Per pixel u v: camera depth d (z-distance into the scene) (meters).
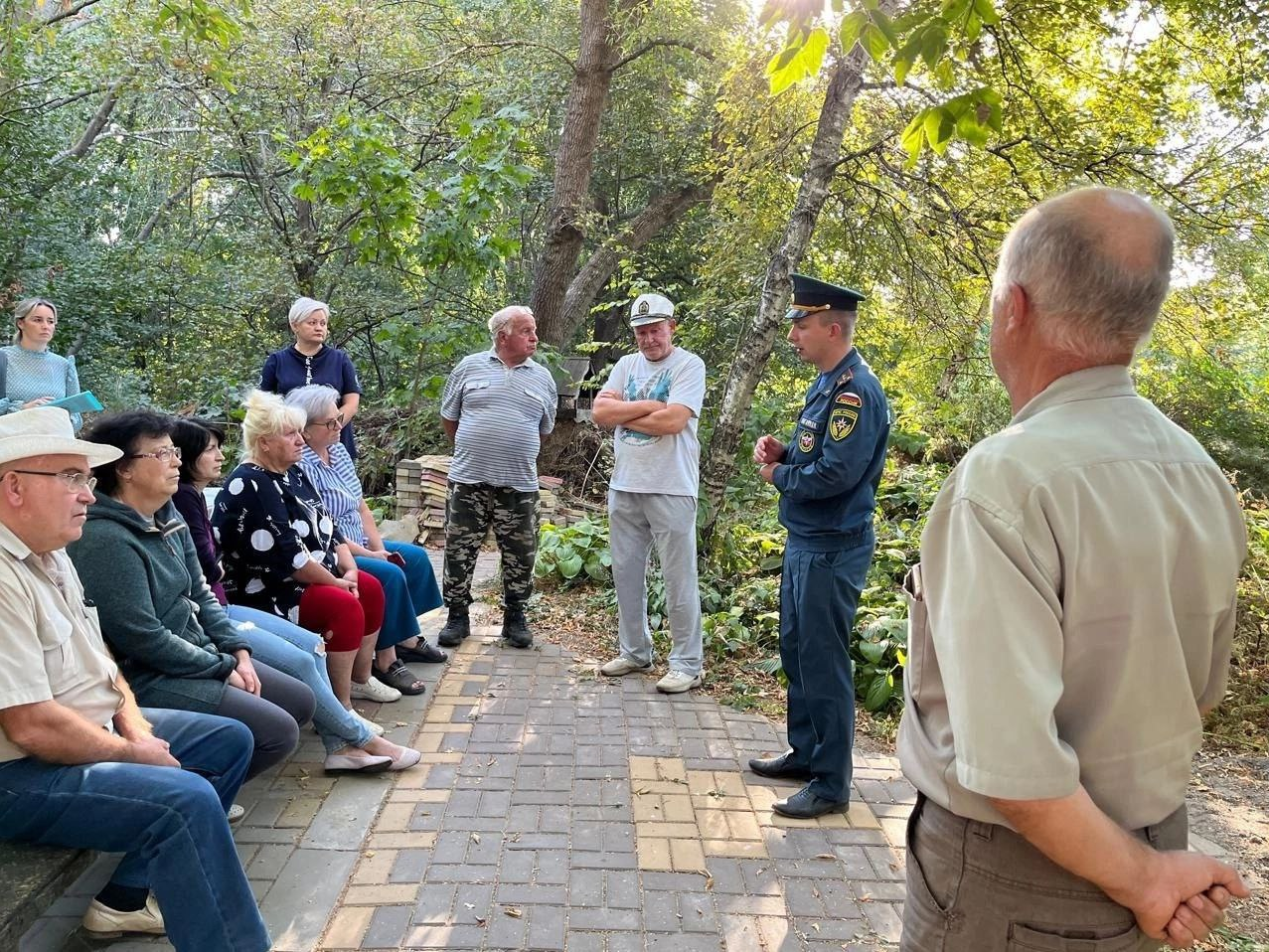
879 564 5.52
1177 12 5.22
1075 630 1.10
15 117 10.46
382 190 7.45
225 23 6.63
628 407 3.96
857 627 4.39
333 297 9.30
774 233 6.61
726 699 4.04
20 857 1.93
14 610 1.91
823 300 2.96
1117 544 1.08
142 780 1.99
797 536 3.03
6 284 10.30
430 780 3.17
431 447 8.48
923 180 5.79
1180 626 1.15
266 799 2.99
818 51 2.41
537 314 9.68
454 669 4.32
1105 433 1.13
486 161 7.71
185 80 9.99
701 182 9.25
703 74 11.04
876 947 2.35
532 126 11.39
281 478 3.46
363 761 3.17
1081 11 5.11
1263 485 10.02
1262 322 7.89
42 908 1.84
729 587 5.21
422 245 7.74
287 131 9.98
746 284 7.25
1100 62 5.81
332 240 9.48
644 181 12.90
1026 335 1.21
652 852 2.76
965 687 1.07
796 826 2.95
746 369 5.05
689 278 13.18
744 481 6.87
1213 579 1.14
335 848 2.70
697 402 4.00
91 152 13.66
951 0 2.25
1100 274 1.11
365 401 9.41
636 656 4.32
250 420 3.36
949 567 1.12
